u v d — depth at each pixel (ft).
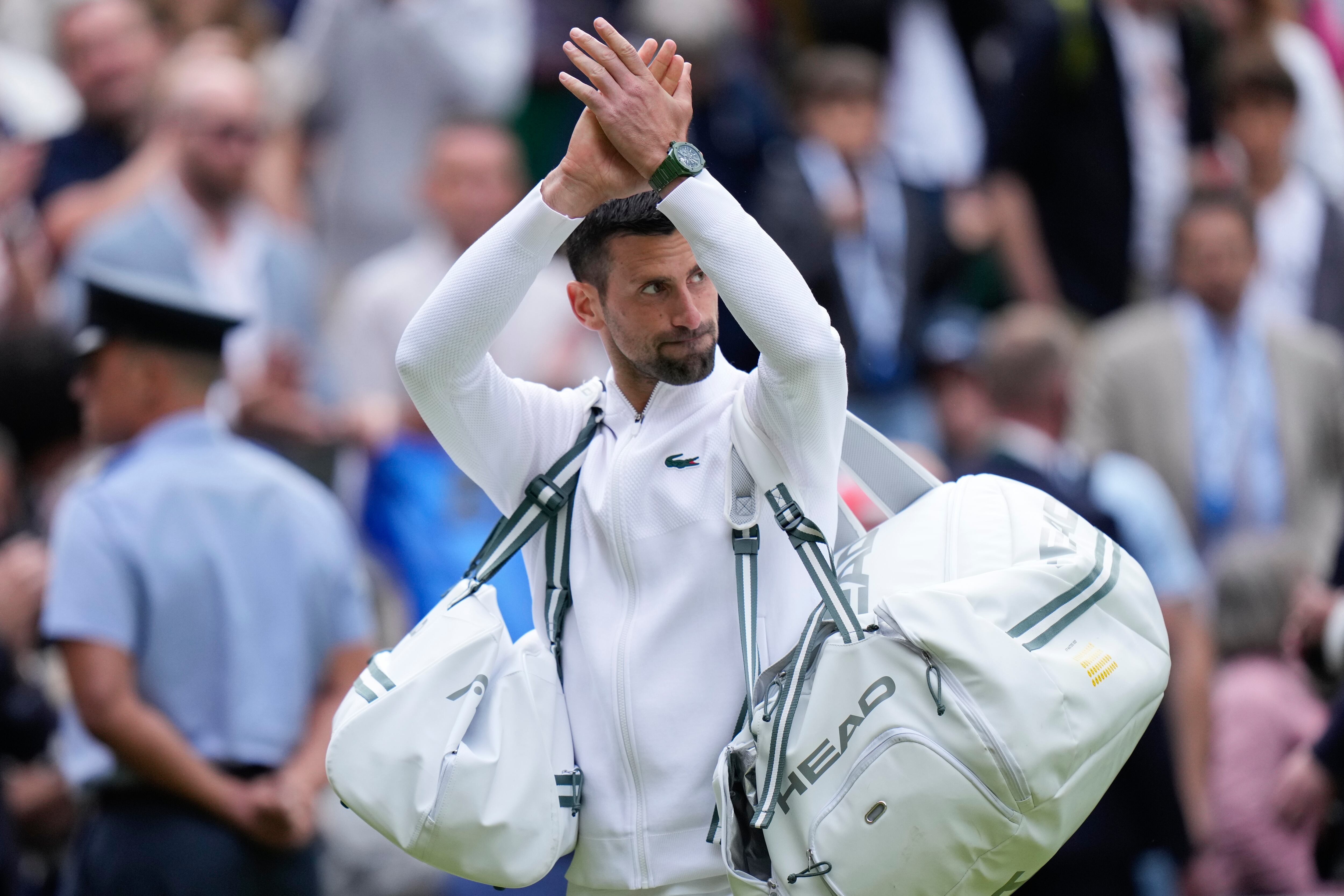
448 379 32.50
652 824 32.94
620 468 33.42
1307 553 71.61
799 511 32.48
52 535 55.21
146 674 52.47
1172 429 82.58
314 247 93.50
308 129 94.17
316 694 54.95
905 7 104.94
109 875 51.72
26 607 58.34
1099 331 92.58
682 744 32.78
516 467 34.19
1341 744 57.77
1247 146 95.40
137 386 53.78
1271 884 63.10
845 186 87.15
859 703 31.48
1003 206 94.32
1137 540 66.18
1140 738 33.96
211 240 76.74
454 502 69.15
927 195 89.86
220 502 53.52
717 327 33.14
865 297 86.07
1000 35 104.42
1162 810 57.98
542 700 33.45
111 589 51.80
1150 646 32.81
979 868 31.35
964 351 79.25
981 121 103.45
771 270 30.94
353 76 94.27
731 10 99.35
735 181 93.50
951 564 33.01
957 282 91.56
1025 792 30.81
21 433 61.52
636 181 31.65
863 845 31.24
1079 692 31.30
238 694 52.80
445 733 32.50
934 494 34.63
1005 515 33.60
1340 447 84.33
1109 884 58.13
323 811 61.98
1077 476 65.82
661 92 31.30
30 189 83.20
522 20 99.14
